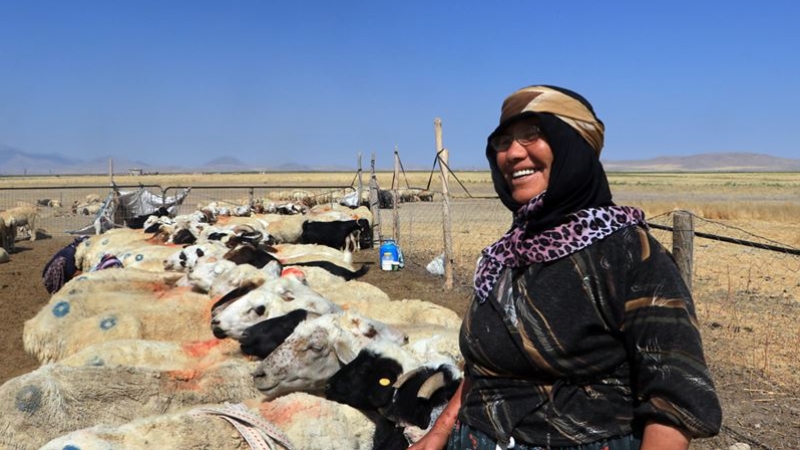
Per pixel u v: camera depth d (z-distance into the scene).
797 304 10.49
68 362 5.85
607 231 2.18
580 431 2.20
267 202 25.89
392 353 4.47
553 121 2.25
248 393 5.39
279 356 4.78
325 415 4.55
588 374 2.19
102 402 4.91
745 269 13.60
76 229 25.02
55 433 4.68
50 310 7.44
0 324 10.33
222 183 85.38
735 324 9.16
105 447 3.67
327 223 17.47
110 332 7.09
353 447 4.65
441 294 11.84
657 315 2.05
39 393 4.66
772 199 48.06
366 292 9.30
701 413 1.95
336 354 4.83
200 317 7.66
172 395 5.14
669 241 15.06
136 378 5.08
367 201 27.50
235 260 10.04
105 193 58.12
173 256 10.19
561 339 2.17
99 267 10.70
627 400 2.20
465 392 2.75
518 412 2.30
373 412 4.70
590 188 2.24
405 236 19.78
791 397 6.58
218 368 5.43
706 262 14.43
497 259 2.41
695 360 2.00
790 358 7.70
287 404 4.61
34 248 19.86
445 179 11.97
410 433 4.19
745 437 5.72
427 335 6.60
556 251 2.21
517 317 2.26
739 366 7.40
